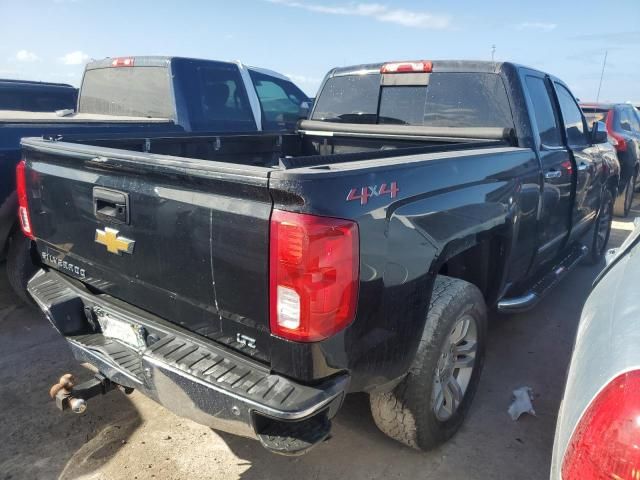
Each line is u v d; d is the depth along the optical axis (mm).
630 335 1630
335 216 1899
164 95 5660
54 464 2758
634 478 1353
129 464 2760
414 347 2439
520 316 4766
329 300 1902
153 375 2211
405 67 4246
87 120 4750
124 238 2395
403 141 4160
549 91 4312
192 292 2186
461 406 3023
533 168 3594
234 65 6266
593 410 1501
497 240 3283
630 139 8898
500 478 2715
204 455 2838
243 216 1945
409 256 2303
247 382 2002
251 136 4305
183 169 2047
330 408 2025
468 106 3967
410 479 2689
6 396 3340
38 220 2924
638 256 2168
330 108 4789
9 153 4031
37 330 4215
